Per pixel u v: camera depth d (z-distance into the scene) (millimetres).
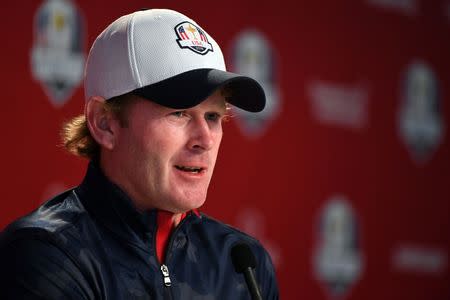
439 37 15859
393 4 15180
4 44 10727
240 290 5699
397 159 15266
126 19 5332
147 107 5102
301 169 13883
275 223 13562
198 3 12586
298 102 13789
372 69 14852
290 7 13703
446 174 15969
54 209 5309
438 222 15914
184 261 5504
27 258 4840
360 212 14734
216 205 12828
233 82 5301
